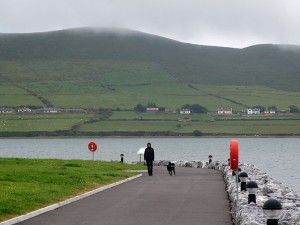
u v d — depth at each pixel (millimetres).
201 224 19875
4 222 19141
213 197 28531
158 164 71125
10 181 31375
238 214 19594
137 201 26594
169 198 27969
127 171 48625
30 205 23109
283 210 20375
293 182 63688
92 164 51219
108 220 20719
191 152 152500
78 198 27234
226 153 147250
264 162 106500
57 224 19750
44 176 34625
